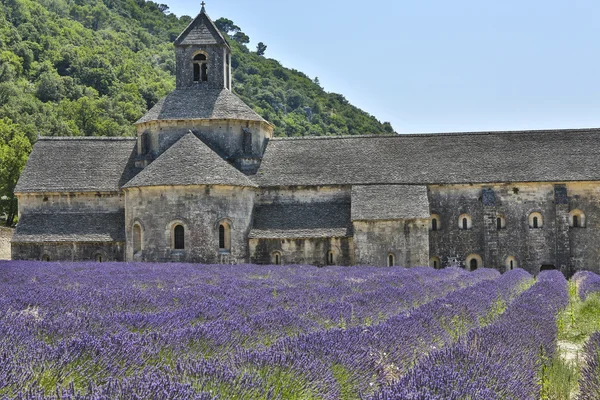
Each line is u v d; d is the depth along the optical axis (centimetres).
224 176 5103
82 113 12606
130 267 3956
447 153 5784
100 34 19150
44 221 5484
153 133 5712
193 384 946
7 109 11631
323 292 2461
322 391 1034
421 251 5094
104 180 5641
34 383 895
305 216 5409
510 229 5475
